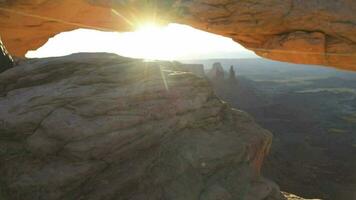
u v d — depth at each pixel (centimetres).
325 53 2002
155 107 1010
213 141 1084
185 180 962
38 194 813
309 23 1938
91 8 2639
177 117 1048
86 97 984
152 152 973
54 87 1041
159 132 988
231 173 1036
